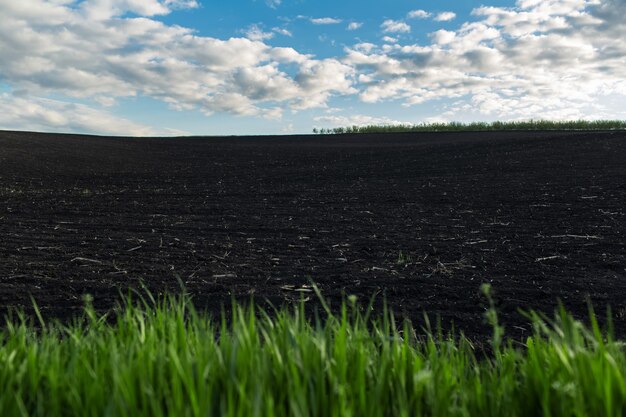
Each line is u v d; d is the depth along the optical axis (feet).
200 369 4.88
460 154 56.70
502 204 27.58
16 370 5.38
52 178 43.96
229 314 11.66
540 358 5.77
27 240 19.93
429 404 5.05
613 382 4.66
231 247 19.03
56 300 12.66
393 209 27.43
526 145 58.70
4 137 70.23
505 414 5.08
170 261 16.90
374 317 11.51
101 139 83.66
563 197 28.58
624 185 31.12
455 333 10.44
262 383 4.87
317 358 5.41
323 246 19.11
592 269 15.40
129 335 6.38
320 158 62.23
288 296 13.12
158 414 4.41
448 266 16.05
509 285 13.89
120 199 32.63
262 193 35.29
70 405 4.96
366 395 5.14
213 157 64.80
